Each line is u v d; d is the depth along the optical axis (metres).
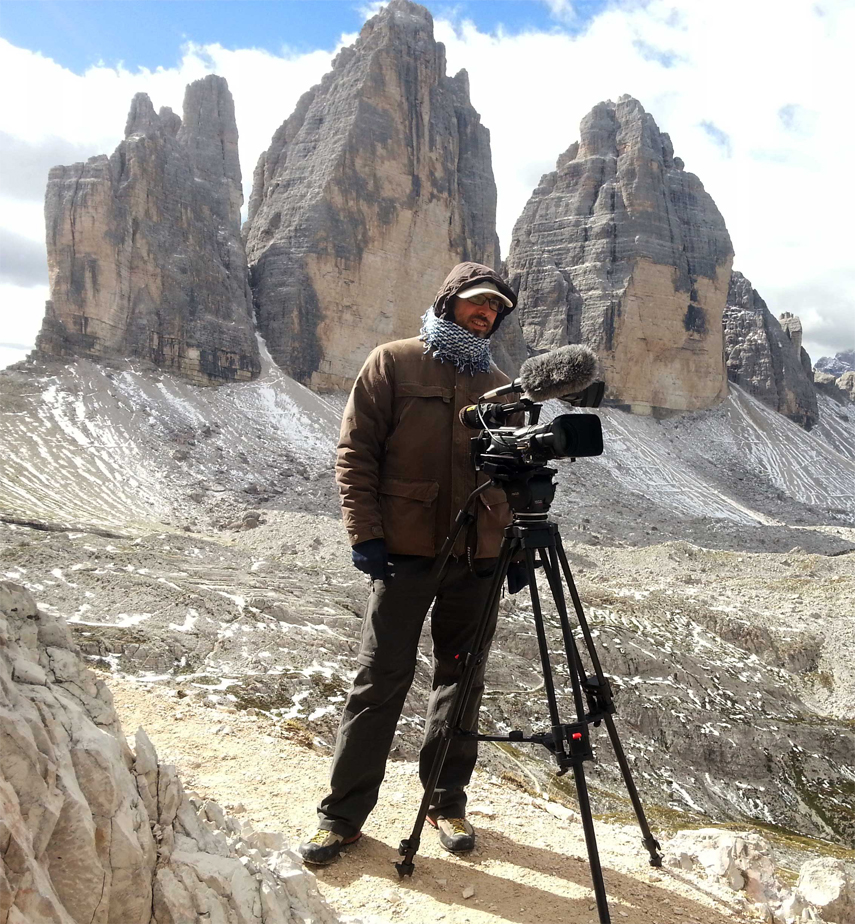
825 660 26.45
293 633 17.00
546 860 3.61
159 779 2.41
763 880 3.88
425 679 17.02
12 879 1.65
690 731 20.11
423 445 3.33
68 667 2.43
